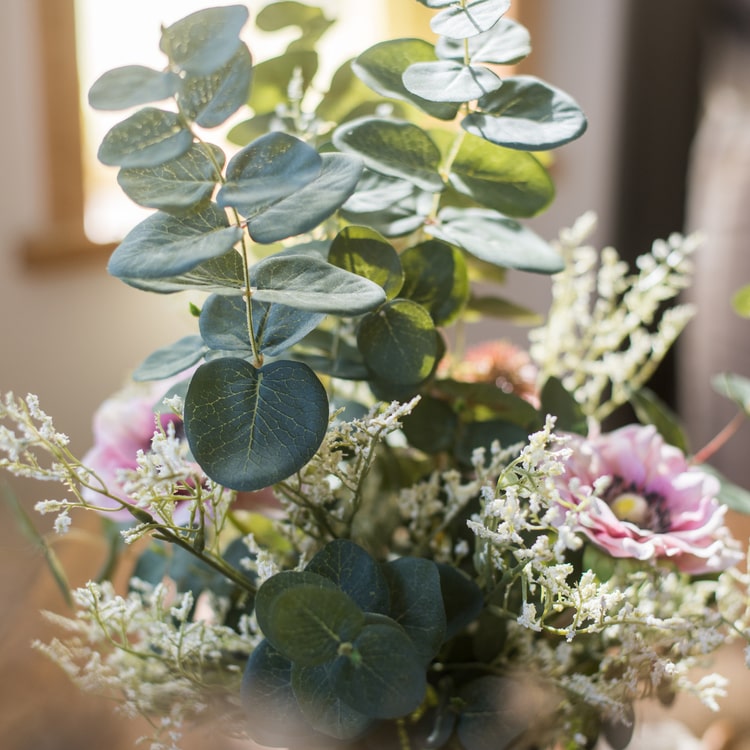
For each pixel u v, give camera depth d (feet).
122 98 2.00
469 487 2.41
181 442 2.49
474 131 2.30
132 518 2.52
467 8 2.28
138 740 2.38
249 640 2.38
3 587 3.04
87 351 6.62
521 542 2.20
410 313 2.36
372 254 2.36
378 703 2.08
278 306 2.25
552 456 2.20
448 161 2.49
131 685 2.42
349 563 2.22
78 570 3.29
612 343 2.90
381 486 2.62
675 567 2.40
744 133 7.57
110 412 2.57
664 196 7.67
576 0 7.93
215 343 2.24
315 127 2.71
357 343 2.37
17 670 2.74
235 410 2.16
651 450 2.48
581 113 2.29
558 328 2.91
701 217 7.79
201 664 2.40
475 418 2.61
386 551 2.60
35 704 2.60
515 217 2.50
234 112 2.08
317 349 2.52
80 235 6.34
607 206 8.37
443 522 2.46
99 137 6.77
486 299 2.84
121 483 2.48
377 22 7.11
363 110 2.74
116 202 7.00
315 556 2.23
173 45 2.04
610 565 2.44
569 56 8.08
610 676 2.43
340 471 2.29
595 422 2.74
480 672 2.45
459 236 2.41
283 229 2.05
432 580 2.21
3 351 6.24
